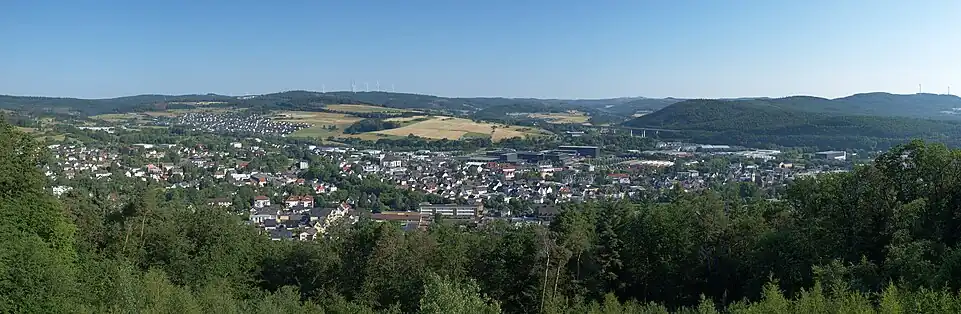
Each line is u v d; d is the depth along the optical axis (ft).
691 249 130.11
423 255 129.29
